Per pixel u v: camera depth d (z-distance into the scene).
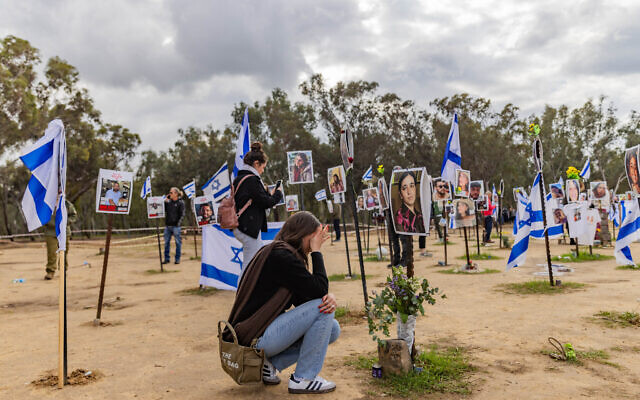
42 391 3.56
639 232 9.00
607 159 60.50
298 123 54.41
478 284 8.14
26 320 6.56
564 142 59.75
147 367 4.12
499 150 51.66
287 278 3.24
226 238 7.99
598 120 58.69
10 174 43.31
